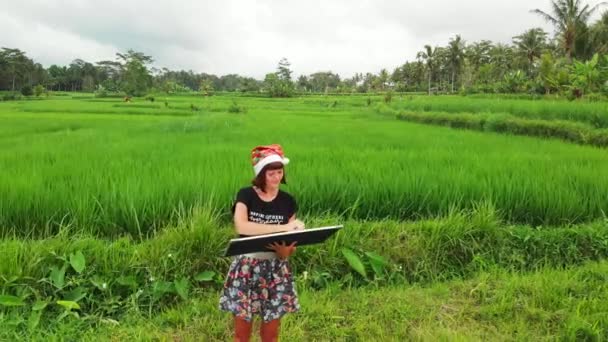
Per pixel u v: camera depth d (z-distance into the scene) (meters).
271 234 2.99
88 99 68.25
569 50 42.44
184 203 5.71
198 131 15.30
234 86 151.38
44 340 3.52
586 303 4.16
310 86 130.50
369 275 4.89
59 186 5.88
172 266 4.50
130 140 11.99
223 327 3.81
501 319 4.00
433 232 5.34
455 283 4.71
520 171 7.44
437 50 83.50
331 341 3.70
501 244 5.45
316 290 4.61
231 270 3.24
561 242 5.55
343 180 6.53
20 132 16.36
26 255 4.30
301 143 11.59
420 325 3.89
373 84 104.06
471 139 13.20
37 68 107.06
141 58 81.56
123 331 3.73
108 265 4.36
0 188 5.65
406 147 11.02
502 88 50.94
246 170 7.04
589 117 17.52
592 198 6.51
